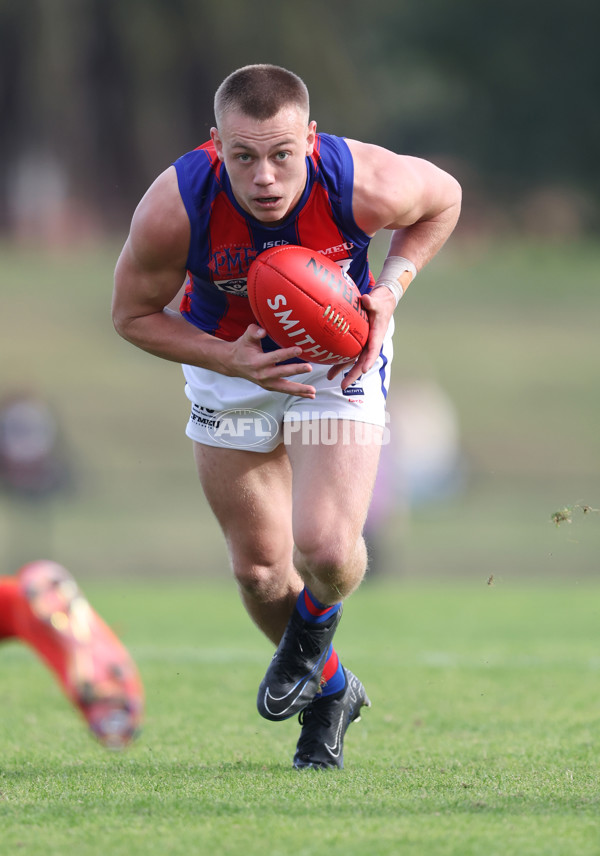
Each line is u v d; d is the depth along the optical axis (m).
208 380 16.81
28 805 13.37
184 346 16.08
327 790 14.25
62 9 160.12
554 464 86.75
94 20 163.88
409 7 194.62
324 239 15.55
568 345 119.75
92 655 8.65
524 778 15.18
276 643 17.58
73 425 93.12
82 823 12.43
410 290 145.88
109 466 83.56
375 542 50.81
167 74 169.50
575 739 18.50
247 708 21.83
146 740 18.78
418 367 110.94
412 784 14.73
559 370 110.81
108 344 116.81
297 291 15.20
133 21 163.00
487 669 25.84
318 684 16.14
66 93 164.88
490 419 96.88
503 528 65.75
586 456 88.81
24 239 179.62
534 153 196.25
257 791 14.20
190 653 28.89
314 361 15.79
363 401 16.38
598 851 11.21
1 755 17.34
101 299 135.62
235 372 15.78
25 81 164.00
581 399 102.12
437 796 13.82
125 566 54.50
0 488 73.31
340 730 16.61
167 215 15.21
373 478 16.20
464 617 36.53
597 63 189.12
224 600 40.97
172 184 15.24
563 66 190.50
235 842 11.55
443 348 117.81
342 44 185.50
